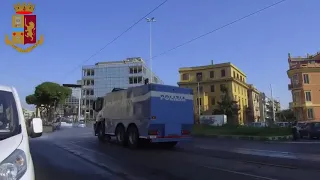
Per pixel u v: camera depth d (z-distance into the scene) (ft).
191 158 40.14
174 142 54.34
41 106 250.37
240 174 29.12
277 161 37.32
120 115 57.00
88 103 335.67
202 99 268.82
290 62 238.68
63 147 53.42
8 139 12.28
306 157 41.04
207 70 275.39
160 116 49.19
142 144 53.93
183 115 52.11
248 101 322.34
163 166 33.81
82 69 344.49
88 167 33.14
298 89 199.11
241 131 89.86
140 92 51.37
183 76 285.02
